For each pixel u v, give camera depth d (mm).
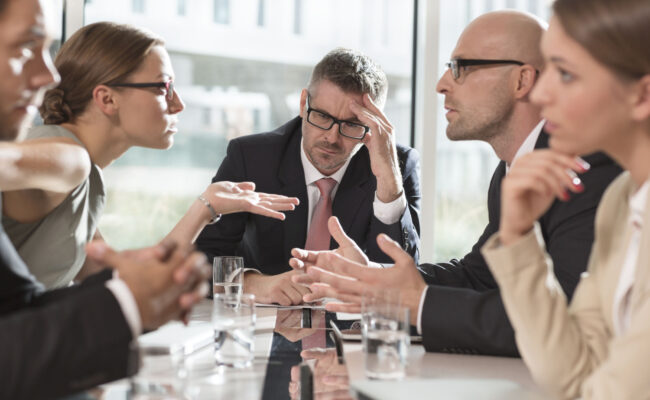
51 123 1962
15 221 1718
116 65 1944
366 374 1220
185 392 995
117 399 1094
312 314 1938
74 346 890
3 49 1175
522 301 1116
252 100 3701
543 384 1136
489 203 2178
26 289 1183
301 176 2680
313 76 2578
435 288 1517
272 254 2658
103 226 3525
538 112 1971
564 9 1062
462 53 1991
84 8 3434
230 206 2172
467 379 1179
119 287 955
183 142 3621
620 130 1072
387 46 3783
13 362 853
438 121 3801
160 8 3562
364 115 2504
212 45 3633
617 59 1018
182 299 1041
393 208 2541
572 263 1565
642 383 940
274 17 3689
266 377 1258
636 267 1040
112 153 2037
